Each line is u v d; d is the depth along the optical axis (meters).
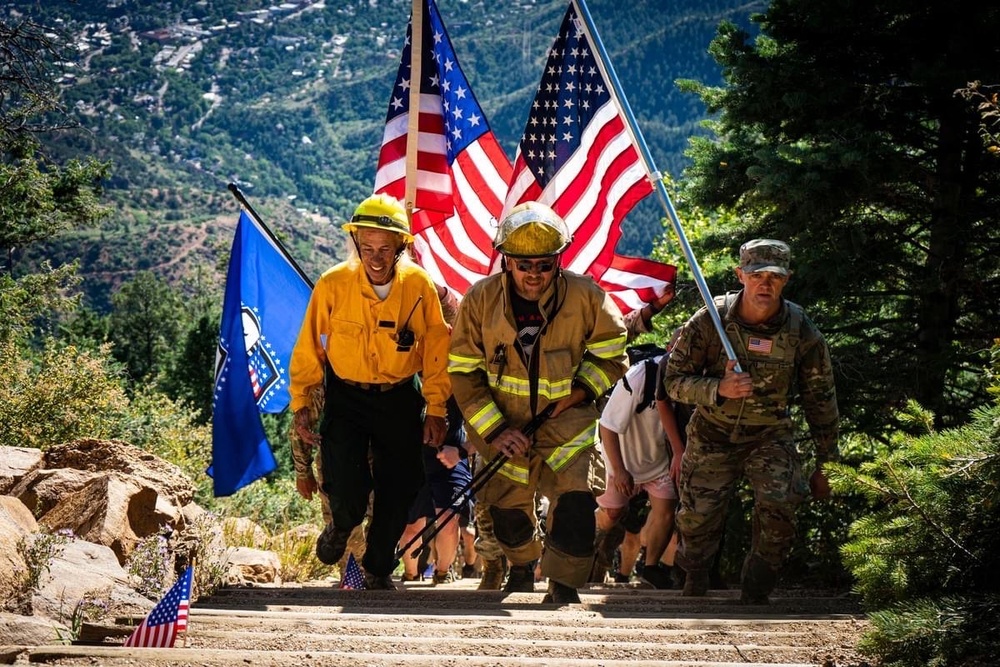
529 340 6.61
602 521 10.31
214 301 77.06
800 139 13.02
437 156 10.48
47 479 7.12
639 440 9.69
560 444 6.71
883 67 12.69
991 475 5.07
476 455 9.49
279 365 9.84
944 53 12.40
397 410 7.28
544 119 10.38
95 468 7.72
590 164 10.30
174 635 4.63
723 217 15.01
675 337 8.18
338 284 7.08
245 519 12.27
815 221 12.15
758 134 13.40
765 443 7.30
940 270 12.17
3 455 7.46
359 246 6.91
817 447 7.29
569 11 10.21
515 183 10.34
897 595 5.26
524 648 4.86
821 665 4.65
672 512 9.76
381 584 7.82
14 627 4.65
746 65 12.63
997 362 6.16
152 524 7.05
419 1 10.41
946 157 12.47
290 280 9.92
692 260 7.27
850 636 5.34
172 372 43.19
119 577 5.74
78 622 4.97
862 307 12.99
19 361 16.95
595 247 10.35
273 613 5.76
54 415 15.58
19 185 24.94
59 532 6.05
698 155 13.41
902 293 12.62
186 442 17.36
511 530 7.11
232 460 9.49
